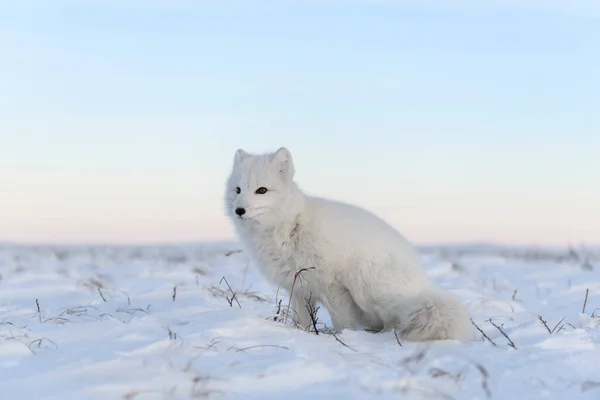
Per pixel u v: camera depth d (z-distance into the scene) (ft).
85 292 28.96
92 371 14.40
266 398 13.03
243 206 22.62
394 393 13.23
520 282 37.24
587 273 40.29
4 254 64.34
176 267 44.45
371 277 21.44
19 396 13.07
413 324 20.17
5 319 21.54
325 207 22.84
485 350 17.63
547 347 17.76
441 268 41.22
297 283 22.86
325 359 15.99
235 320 19.22
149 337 17.52
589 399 13.20
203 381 13.57
